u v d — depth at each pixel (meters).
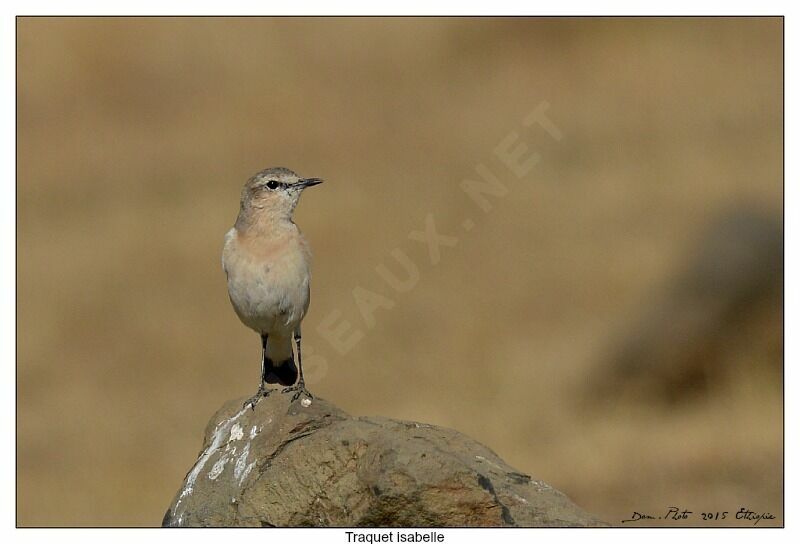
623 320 20.98
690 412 18.22
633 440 16.94
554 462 16.66
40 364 24.94
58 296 28.02
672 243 25.75
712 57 39.03
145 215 33.09
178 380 23.89
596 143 33.69
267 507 8.09
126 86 44.81
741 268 18.94
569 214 28.75
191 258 29.59
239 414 8.94
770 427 16.61
